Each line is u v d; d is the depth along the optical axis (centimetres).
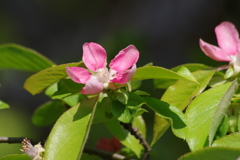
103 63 47
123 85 46
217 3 124
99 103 49
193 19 129
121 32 116
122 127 55
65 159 45
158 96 91
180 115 47
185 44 129
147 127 90
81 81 47
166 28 132
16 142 51
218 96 48
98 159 55
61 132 46
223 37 52
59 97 48
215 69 50
